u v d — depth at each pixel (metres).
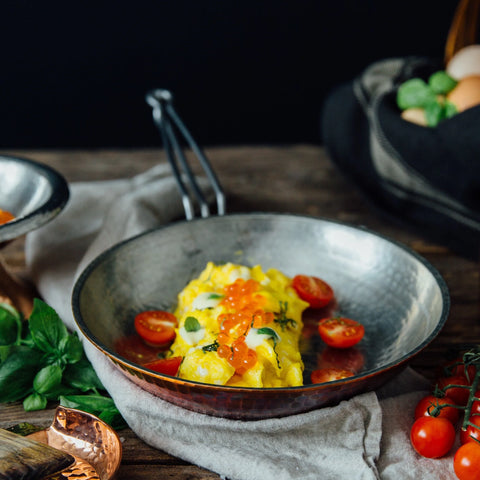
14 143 1.67
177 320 0.81
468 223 0.96
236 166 1.18
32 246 0.93
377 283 0.84
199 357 0.74
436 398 0.74
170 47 1.59
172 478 0.72
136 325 0.80
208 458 0.73
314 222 0.88
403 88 1.03
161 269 0.86
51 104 1.63
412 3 1.55
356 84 1.11
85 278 0.79
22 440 0.70
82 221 0.98
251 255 0.89
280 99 1.66
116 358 0.71
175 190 1.00
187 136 1.00
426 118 1.01
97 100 1.64
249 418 0.73
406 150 0.98
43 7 1.52
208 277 0.84
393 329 0.82
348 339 0.79
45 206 0.83
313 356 0.80
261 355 0.75
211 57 1.61
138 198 0.97
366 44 1.60
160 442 0.74
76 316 0.75
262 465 0.72
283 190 1.11
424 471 0.72
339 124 1.09
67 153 1.22
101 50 1.58
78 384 0.79
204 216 0.90
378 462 0.72
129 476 0.73
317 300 0.84
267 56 1.61
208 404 0.71
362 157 1.05
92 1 1.53
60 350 0.79
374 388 0.73
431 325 0.77
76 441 0.72
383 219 1.05
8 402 0.79
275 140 1.71
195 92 1.65
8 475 0.67
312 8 1.55
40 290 0.89
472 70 1.03
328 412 0.73
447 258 0.98
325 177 1.15
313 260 0.88
